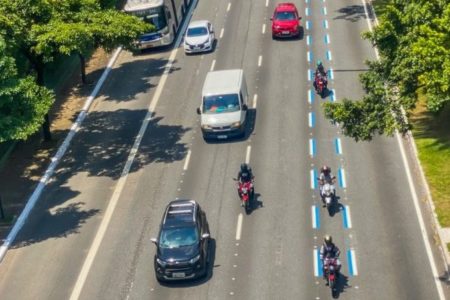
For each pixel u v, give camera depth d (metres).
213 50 65.81
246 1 77.25
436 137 46.66
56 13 47.97
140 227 40.47
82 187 45.44
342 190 42.50
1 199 44.88
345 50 63.00
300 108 53.25
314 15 71.56
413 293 33.16
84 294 35.19
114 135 52.16
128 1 66.56
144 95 58.38
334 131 49.53
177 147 49.47
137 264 37.16
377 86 39.94
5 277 37.34
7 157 49.75
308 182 43.56
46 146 51.06
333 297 33.16
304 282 34.53
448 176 42.22
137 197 43.62
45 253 39.00
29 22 47.22
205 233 36.81
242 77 52.66
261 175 44.75
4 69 40.41
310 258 36.38
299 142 48.47
